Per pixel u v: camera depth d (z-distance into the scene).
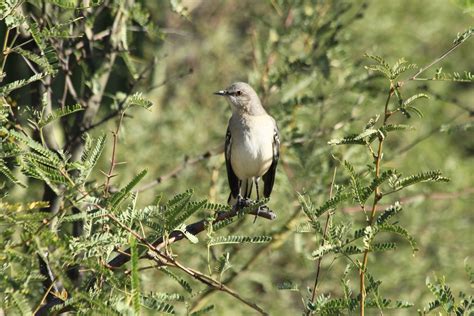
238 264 13.61
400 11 17.88
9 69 11.01
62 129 11.85
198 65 18.27
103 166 14.30
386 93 14.03
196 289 12.45
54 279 6.57
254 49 15.03
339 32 14.54
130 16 10.66
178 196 7.04
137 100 7.87
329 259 14.05
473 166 16.30
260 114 12.98
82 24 10.82
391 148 15.74
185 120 16.61
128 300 6.32
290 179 13.79
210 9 19.44
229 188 13.92
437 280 7.80
